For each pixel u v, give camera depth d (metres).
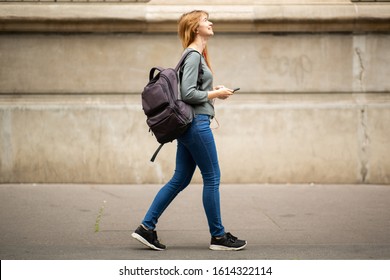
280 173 17.81
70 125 17.66
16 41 17.64
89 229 13.01
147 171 17.77
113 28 17.58
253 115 17.75
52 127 17.66
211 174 11.17
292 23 17.56
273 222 13.66
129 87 17.80
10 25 17.44
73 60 17.73
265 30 17.67
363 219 13.94
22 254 11.12
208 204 11.27
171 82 10.85
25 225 13.27
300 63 17.83
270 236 12.51
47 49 17.69
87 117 17.66
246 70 17.84
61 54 17.69
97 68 17.75
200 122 10.94
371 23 17.59
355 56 17.86
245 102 17.78
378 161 17.86
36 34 17.67
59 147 17.67
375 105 17.77
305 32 17.80
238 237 12.43
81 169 17.72
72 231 12.83
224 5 17.66
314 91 17.88
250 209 14.85
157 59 17.80
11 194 16.33
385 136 17.83
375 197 16.20
